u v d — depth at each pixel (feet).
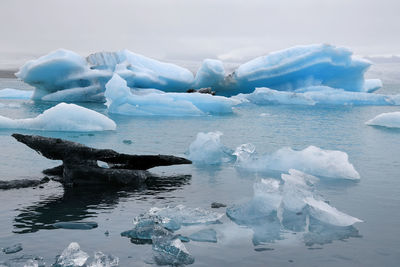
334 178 16.03
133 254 8.50
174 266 7.95
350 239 9.48
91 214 11.16
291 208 11.83
